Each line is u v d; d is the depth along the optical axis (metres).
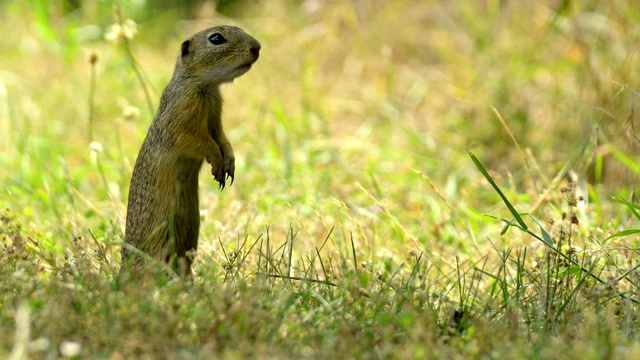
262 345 6.95
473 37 18.36
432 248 11.27
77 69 19.84
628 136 12.50
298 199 13.13
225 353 6.68
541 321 7.93
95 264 9.68
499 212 13.06
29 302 7.47
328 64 19.72
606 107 13.85
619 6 14.38
